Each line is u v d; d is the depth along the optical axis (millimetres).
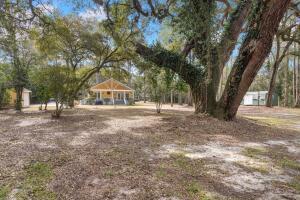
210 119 10961
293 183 4500
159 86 16062
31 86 19750
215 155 6156
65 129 9508
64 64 15625
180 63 12266
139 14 11836
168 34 13391
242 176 4777
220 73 11766
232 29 11336
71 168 4922
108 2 11352
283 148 7121
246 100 45125
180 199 3750
